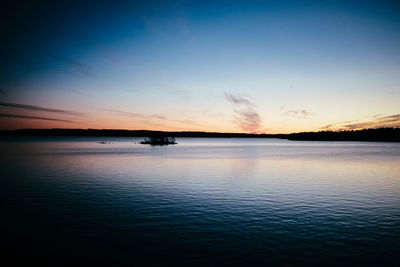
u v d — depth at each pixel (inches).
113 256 364.2
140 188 849.5
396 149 3941.9
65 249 385.4
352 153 2874.0
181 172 1243.2
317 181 999.0
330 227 480.4
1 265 336.5
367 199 704.4
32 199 689.6
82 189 826.2
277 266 337.4
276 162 1772.9
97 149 3348.9
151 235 439.5
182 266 337.4
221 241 415.2
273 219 526.9
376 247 394.9
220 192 791.7
